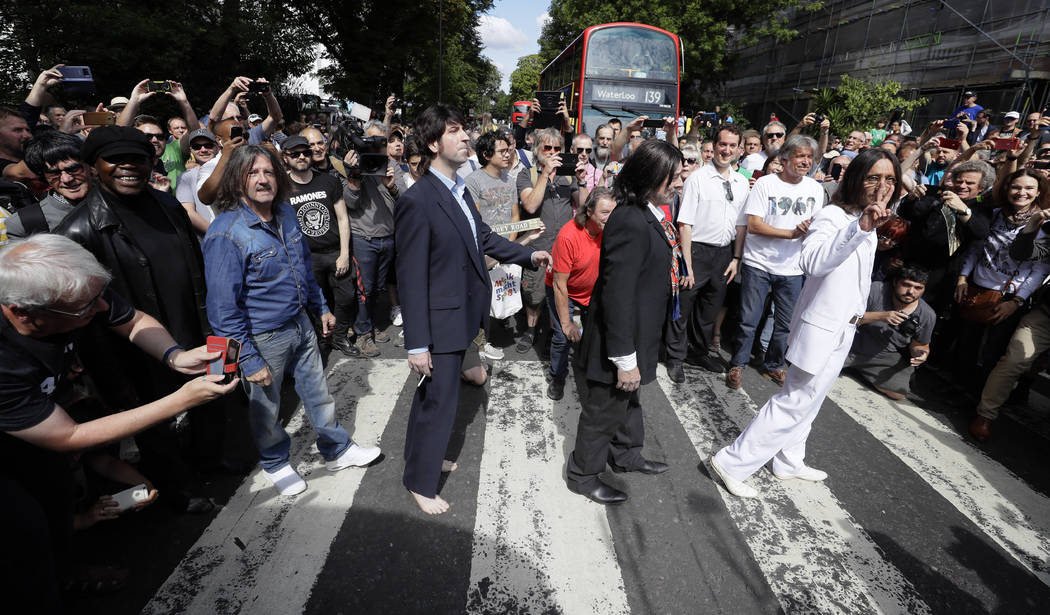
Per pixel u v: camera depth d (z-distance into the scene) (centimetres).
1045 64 1414
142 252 241
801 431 286
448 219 243
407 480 272
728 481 294
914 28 1883
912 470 323
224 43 1470
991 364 383
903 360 400
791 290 394
